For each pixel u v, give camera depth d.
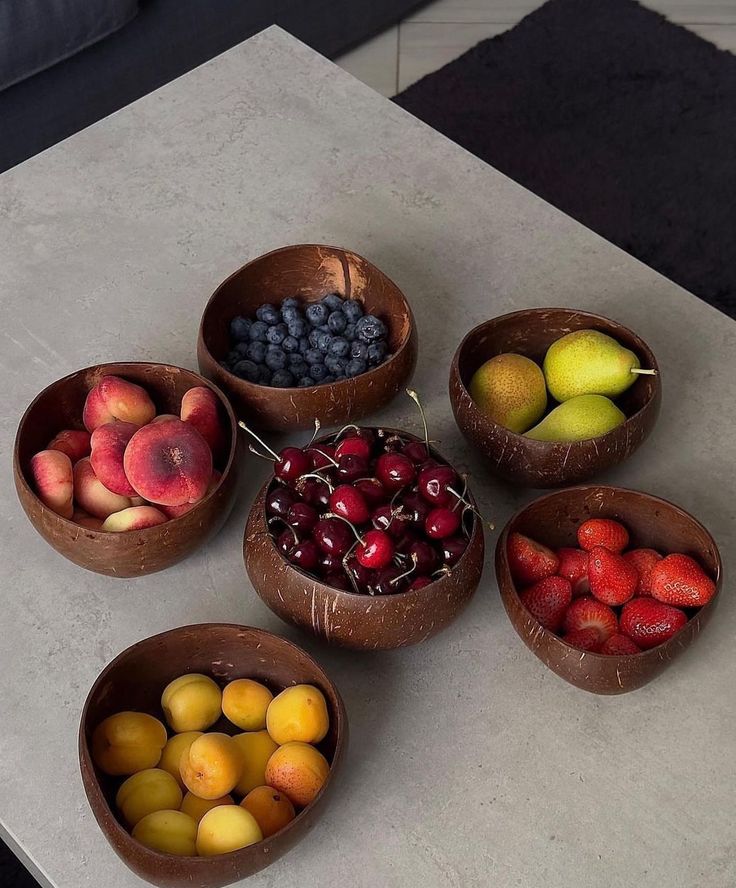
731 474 1.10
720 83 2.36
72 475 0.98
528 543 0.97
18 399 1.14
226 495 0.98
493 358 1.10
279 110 1.44
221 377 1.05
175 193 1.34
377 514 0.92
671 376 1.17
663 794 0.90
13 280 1.25
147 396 1.04
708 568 0.98
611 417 1.04
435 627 0.92
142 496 0.95
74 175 1.36
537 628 0.90
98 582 1.02
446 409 1.15
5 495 1.08
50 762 0.91
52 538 0.95
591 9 2.51
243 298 1.17
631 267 1.27
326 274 1.17
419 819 0.88
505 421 1.07
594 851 0.87
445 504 0.93
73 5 1.83
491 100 2.33
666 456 1.11
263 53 1.51
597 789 0.90
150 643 0.89
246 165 1.37
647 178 2.19
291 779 0.84
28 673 0.96
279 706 0.88
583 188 2.17
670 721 0.94
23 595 1.01
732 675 0.97
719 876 0.86
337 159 1.38
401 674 0.97
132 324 1.21
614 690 0.90
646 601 0.95
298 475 0.95
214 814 0.81
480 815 0.89
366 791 0.90
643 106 2.31
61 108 1.96
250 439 1.11
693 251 2.07
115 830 0.79
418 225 1.31
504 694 0.96
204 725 0.91
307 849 0.87
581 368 1.07
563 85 2.36
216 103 1.45
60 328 1.20
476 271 1.26
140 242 1.29
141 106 1.44
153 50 2.02
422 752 0.92
